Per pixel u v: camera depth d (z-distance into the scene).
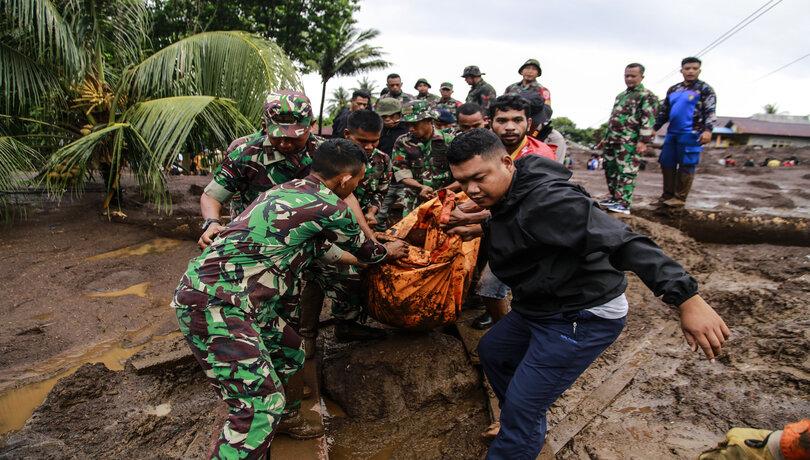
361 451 2.89
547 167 2.12
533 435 2.21
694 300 1.76
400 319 3.19
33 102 7.12
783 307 3.94
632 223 6.02
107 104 7.34
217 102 6.75
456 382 3.23
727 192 10.38
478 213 2.61
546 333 2.18
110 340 4.07
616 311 2.12
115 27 7.42
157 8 15.63
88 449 2.77
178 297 2.21
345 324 3.74
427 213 3.40
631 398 3.11
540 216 1.96
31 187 8.12
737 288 4.59
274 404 2.17
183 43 7.15
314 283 3.36
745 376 3.14
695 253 5.59
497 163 2.04
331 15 19.23
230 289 2.16
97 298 4.81
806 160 22.08
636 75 6.06
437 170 4.95
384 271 3.08
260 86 6.99
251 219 2.25
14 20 6.37
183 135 6.30
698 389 3.09
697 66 6.11
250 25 16.92
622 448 2.65
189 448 2.77
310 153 2.90
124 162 7.26
